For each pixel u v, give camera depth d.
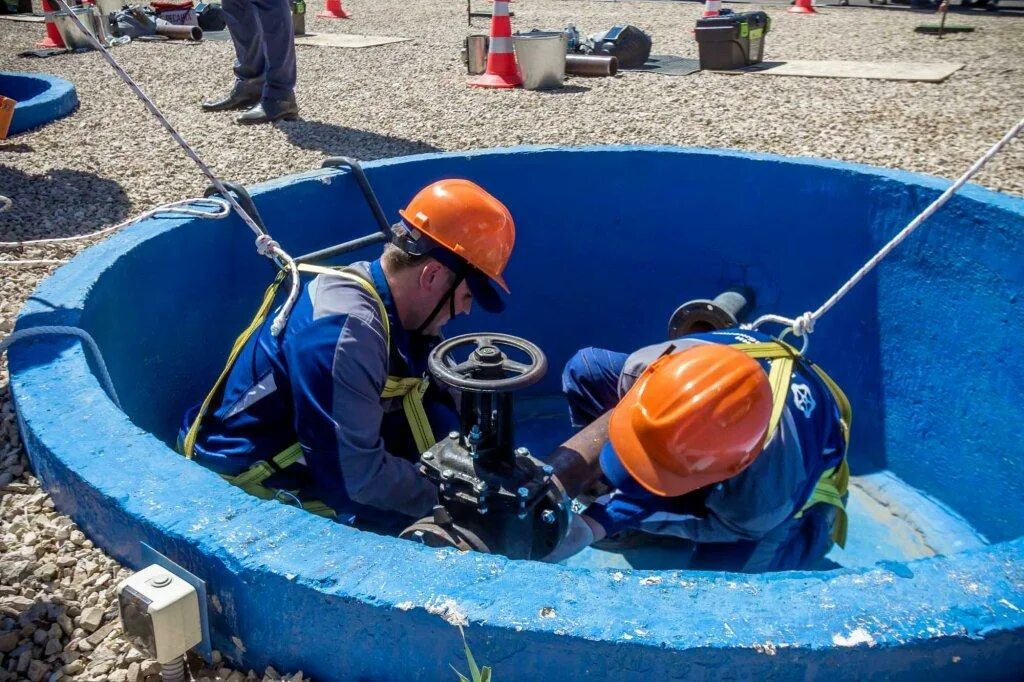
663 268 4.18
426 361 2.65
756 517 2.23
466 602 1.48
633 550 3.24
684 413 2.02
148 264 2.90
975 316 3.26
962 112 6.77
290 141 6.21
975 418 3.31
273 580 1.55
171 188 5.09
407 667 1.55
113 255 2.75
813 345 3.97
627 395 2.23
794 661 1.41
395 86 8.36
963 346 3.33
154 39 11.34
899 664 1.44
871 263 2.58
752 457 2.09
